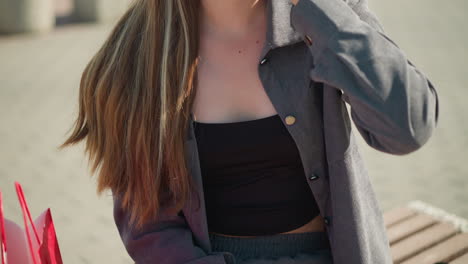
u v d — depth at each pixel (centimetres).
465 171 462
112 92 157
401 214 289
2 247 131
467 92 618
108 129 160
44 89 708
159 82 154
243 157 152
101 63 165
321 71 132
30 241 132
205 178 157
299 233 161
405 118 127
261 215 157
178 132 151
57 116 618
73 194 455
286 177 155
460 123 549
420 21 936
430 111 131
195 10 157
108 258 369
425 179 453
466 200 416
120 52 161
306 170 151
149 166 156
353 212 151
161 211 163
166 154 154
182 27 154
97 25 1097
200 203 155
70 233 400
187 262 155
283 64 150
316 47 134
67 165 508
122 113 157
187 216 160
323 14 133
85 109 170
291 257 159
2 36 1021
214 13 159
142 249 165
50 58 856
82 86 169
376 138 137
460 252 251
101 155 168
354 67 127
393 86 127
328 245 166
